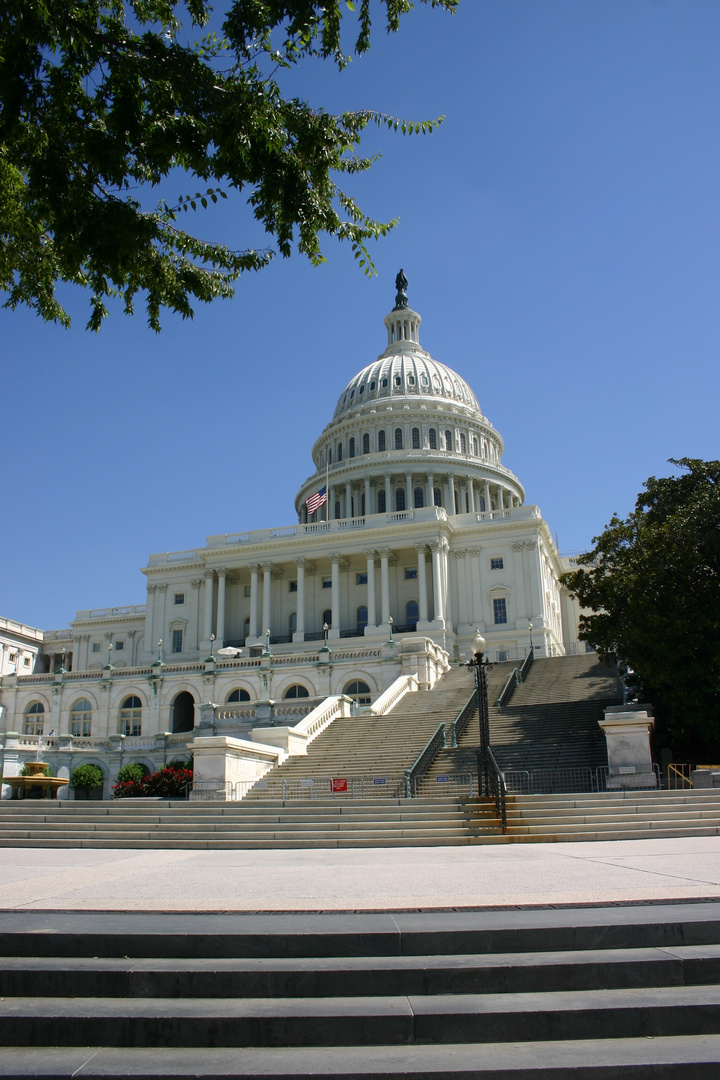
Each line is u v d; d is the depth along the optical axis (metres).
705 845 16.28
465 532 86.50
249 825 20.45
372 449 110.31
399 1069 6.27
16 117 13.70
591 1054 6.52
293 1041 6.81
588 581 39.53
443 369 120.62
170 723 56.62
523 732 34.97
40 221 16.66
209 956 7.98
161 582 94.00
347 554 86.75
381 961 7.76
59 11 13.50
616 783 26.56
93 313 17.09
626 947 8.14
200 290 17.20
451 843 18.83
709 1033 6.92
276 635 89.19
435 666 53.22
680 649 32.91
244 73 14.59
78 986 7.49
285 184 14.59
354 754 33.16
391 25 14.45
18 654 102.31
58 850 18.92
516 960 7.73
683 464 40.41
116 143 14.30
